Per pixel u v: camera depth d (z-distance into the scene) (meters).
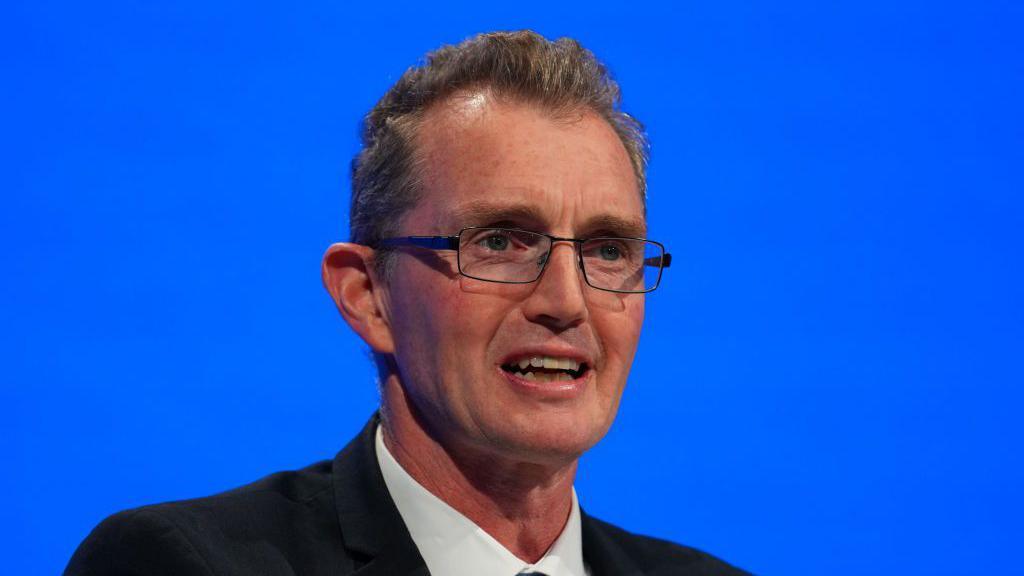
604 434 4.56
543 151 4.43
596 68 4.86
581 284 4.43
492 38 4.74
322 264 4.86
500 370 4.39
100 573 4.52
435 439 4.66
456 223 4.43
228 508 4.69
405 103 4.74
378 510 4.68
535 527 4.75
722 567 5.83
